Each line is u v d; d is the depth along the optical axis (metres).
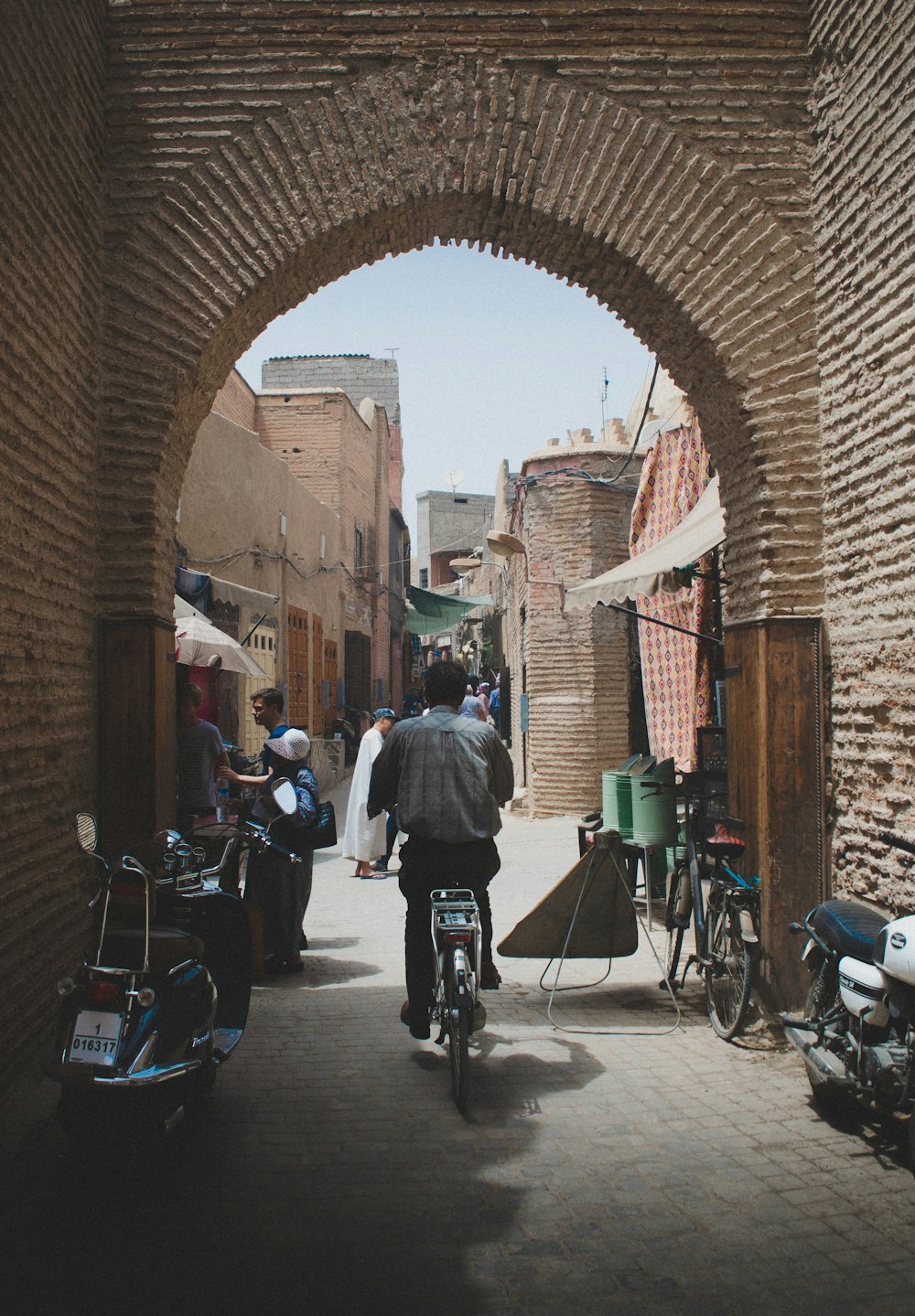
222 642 8.75
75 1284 2.75
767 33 5.29
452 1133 3.83
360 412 27.42
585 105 5.27
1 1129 3.69
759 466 5.18
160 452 5.08
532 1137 3.80
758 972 5.11
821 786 5.06
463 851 4.49
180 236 5.13
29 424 4.16
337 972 6.32
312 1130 3.85
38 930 4.31
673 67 5.29
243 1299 2.68
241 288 5.16
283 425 22.66
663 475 10.12
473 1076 4.46
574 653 14.09
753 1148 3.70
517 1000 5.71
